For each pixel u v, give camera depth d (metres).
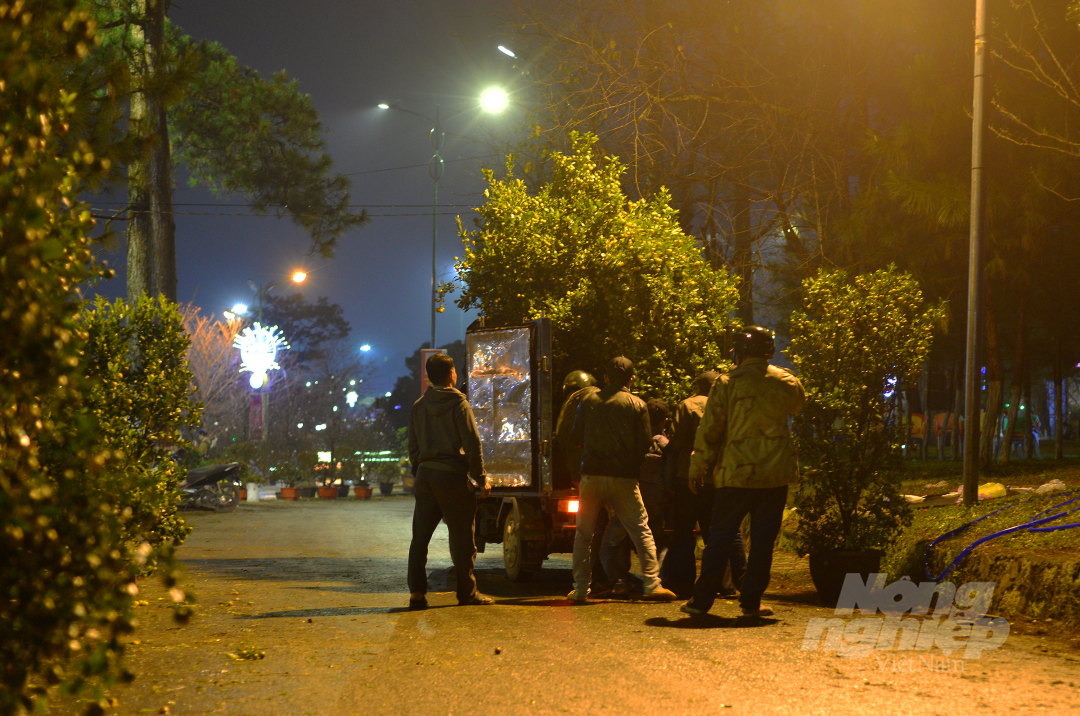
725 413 6.37
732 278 10.32
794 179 15.23
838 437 7.60
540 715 3.88
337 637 5.64
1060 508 7.88
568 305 9.30
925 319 7.75
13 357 2.40
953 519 8.62
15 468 2.36
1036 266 16.14
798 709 3.94
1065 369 26.48
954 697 4.13
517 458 9.12
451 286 10.38
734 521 6.29
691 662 4.87
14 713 2.42
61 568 2.43
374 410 58.56
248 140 30.47
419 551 7.05
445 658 4.99
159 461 7.79
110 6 22.50
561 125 15.70
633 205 10.39
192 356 41.75
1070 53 12.45
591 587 7.93
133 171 12.85
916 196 11.79
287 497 30.23
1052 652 5.17
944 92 13.11
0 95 2.43
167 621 6.27
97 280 2.75
